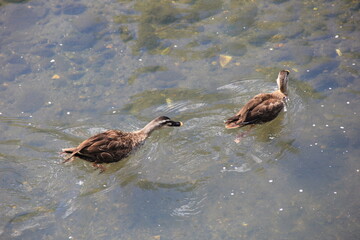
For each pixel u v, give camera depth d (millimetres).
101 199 10609
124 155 11648
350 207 10203
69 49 14680
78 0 16609
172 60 14289
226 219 10125
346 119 12164
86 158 11055
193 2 16641
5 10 16172
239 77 13617
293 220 10031
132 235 9852
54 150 11633
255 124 12320
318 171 11023
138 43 14906
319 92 12977
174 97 13086
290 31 15117
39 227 9914
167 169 11383
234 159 11469
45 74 13859
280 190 10656
